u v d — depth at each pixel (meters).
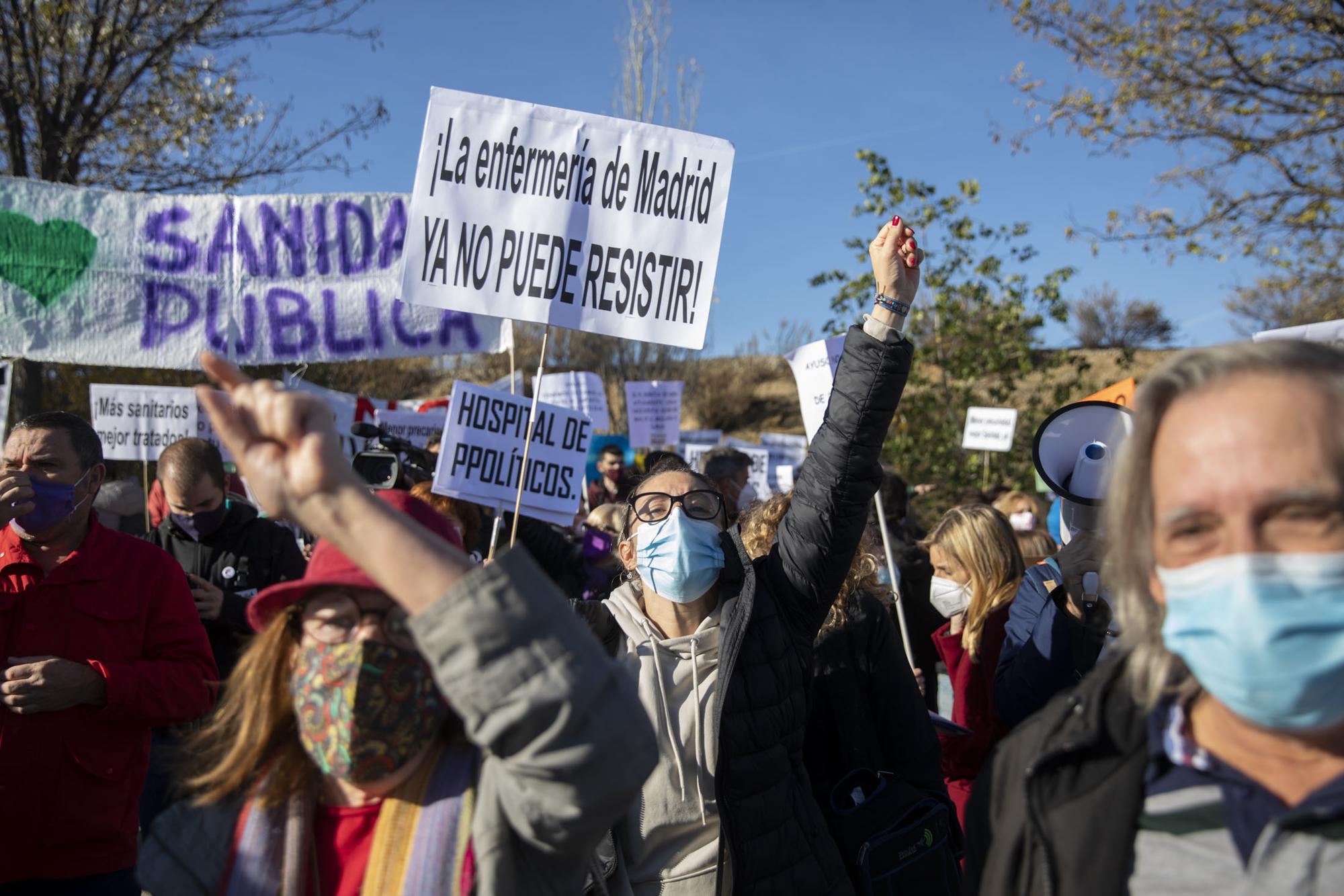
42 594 3.05
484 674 1.30
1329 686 1.10
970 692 3.72
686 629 2.74
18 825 2.90
